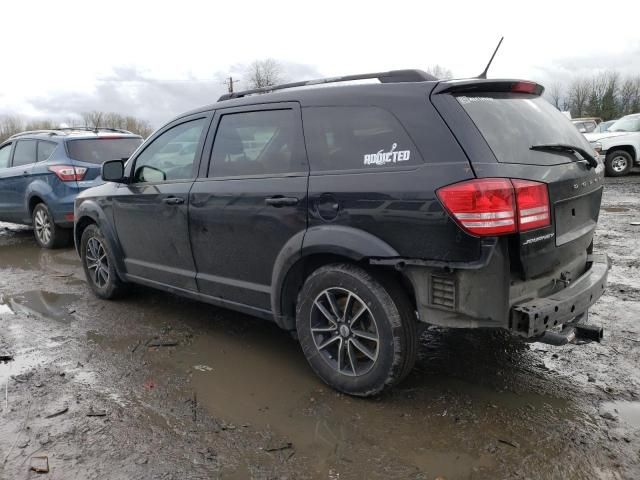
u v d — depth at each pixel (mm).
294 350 3908
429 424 2863
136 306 4969
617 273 5562
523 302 2699
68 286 5730
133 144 8070
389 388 3045
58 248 7789
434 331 4117
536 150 2871
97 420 2988
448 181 2607
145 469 2555
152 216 4250
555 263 2889
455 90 2795
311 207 3107
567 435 2723
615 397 3086
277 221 3293
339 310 3164
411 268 2787
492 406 3023
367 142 2967
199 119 3996
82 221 5262
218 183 3695
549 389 3197
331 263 3148
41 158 7672
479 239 2541
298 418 2967
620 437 2695
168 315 4703
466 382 3309
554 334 2898
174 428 2893
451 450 2635
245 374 3531
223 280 3793
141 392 3307
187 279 4094
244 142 3615
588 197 3240
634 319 4254
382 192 2809
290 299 3422
